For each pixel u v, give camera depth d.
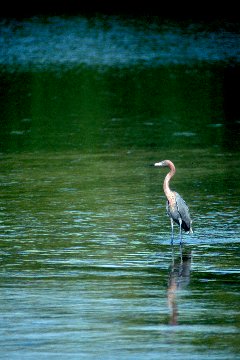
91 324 13.63
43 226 20.64
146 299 14.97
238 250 18.53
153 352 12.46
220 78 53.62
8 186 25.36
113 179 26.23
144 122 37.88
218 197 23.69
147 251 18.44
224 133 34.75
